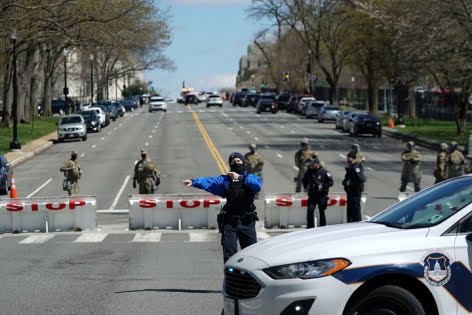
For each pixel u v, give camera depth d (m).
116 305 18.91
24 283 22.08
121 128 122.00
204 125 125.69
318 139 97.94
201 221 36.66
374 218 14.61
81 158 76.50
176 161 71.00
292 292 12.36
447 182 14.70
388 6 90.62
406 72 87.31
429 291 12.50
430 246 12.56
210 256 27.47
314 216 34.78
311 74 193.12
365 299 12.42
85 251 29.14
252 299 12.81
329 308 12.27
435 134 99.94
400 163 69.56
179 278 22.66
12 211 36.06
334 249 12.60
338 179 56.59
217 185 18.31
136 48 115.44
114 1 87.38
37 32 78.44
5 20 72.19
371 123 101.00
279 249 13.12
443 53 75.12
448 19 73.50
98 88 189.62
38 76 131.50
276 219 36.59
